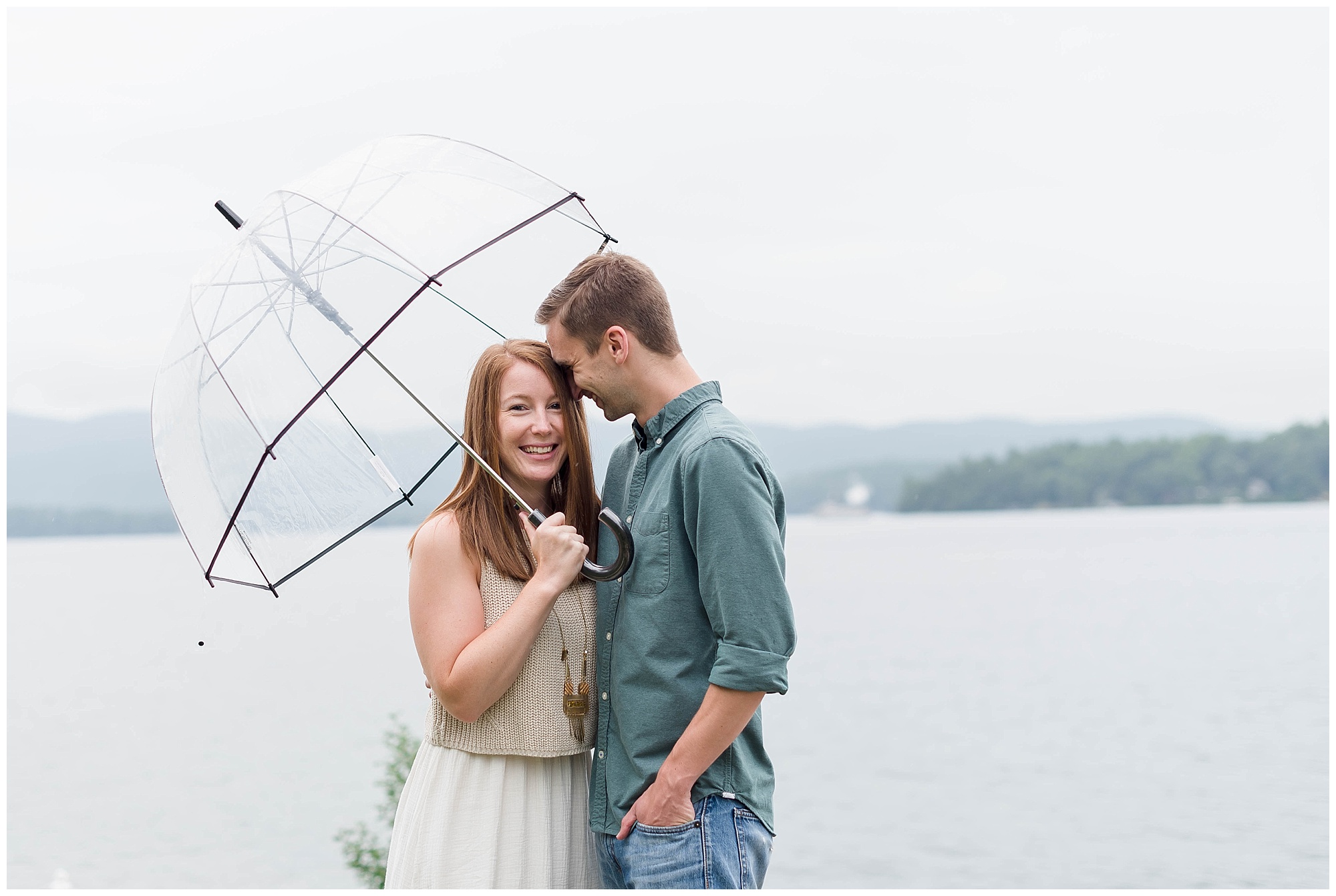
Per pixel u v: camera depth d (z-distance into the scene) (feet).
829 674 110.52
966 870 51.13
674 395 6.56
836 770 73.51
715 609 5.92
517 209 6.67
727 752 6.27
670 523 6.26
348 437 6.91
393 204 6.40
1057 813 61.21
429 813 6.59
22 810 46.75
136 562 224.12
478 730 6.55
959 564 215.72
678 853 6.02
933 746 80.12
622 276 6.47
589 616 6.88
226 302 6.32
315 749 52.16
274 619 115.34
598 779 6.71
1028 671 109.40
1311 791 64.90
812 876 51.13
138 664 91.91
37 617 127.85
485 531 6.64
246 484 6.17
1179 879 48.34
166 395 6.61
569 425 6.86
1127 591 167.53
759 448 6.16
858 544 282.15
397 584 147.13
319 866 35.58
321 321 6.03
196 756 53.98
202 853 37.88
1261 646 120.57
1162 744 78.89
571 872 6.79
